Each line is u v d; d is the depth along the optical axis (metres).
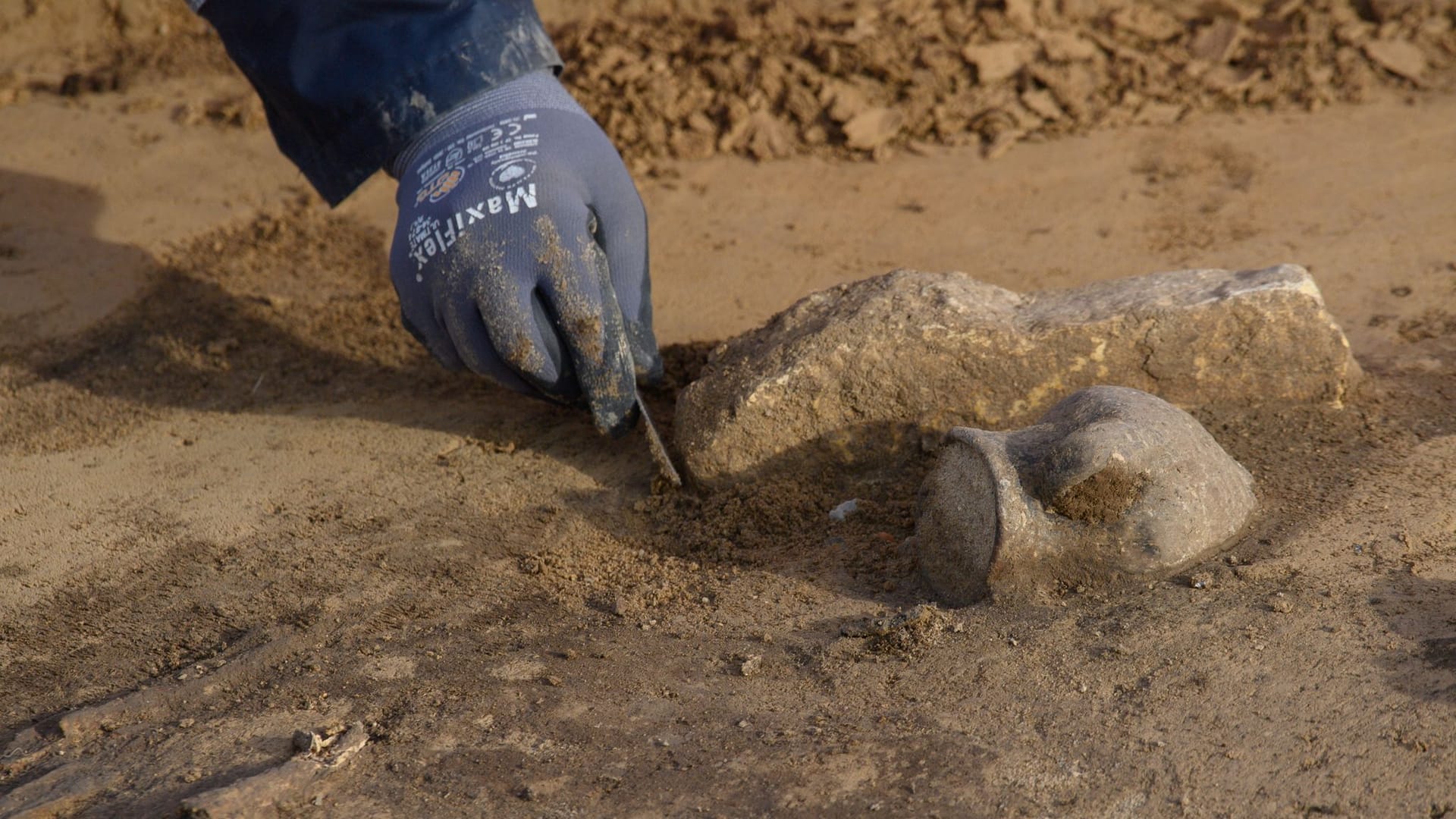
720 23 1.47
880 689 1.01
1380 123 1.38
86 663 1.05
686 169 1.40
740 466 1.11
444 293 1.11
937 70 1.43
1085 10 1.47
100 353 1.25
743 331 1.23
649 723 1.00
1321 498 1.06
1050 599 1.03
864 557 1.07
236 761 1.00
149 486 1.15
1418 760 0.96
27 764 1.00
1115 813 0.96
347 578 1.09
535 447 1.16
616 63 1.45
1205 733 0.98
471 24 1.13
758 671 1.02
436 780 0.99
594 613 1.06
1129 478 1.02
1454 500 1.06
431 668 1.04
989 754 0.98
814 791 0.97
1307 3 1.46
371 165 1.15
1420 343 1.17
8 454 1.18
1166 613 1.02
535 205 1.10
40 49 1.52
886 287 1.12
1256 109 1.41
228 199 1.38
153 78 1.50
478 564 1.09
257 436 1.18
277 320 1.28
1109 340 1.09
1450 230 1.26
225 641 1.06
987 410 1.10
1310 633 1.00
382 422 1.19
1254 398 1.11
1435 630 1.00
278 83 1.14
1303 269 1.11
